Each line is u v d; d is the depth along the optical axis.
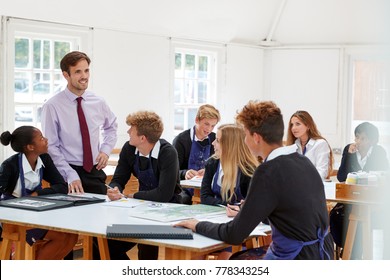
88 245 3.78
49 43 6.27
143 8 6.84
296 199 2.66
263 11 7.96
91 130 4.32
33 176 3.95
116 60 6.82
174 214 3.30
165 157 4.07
